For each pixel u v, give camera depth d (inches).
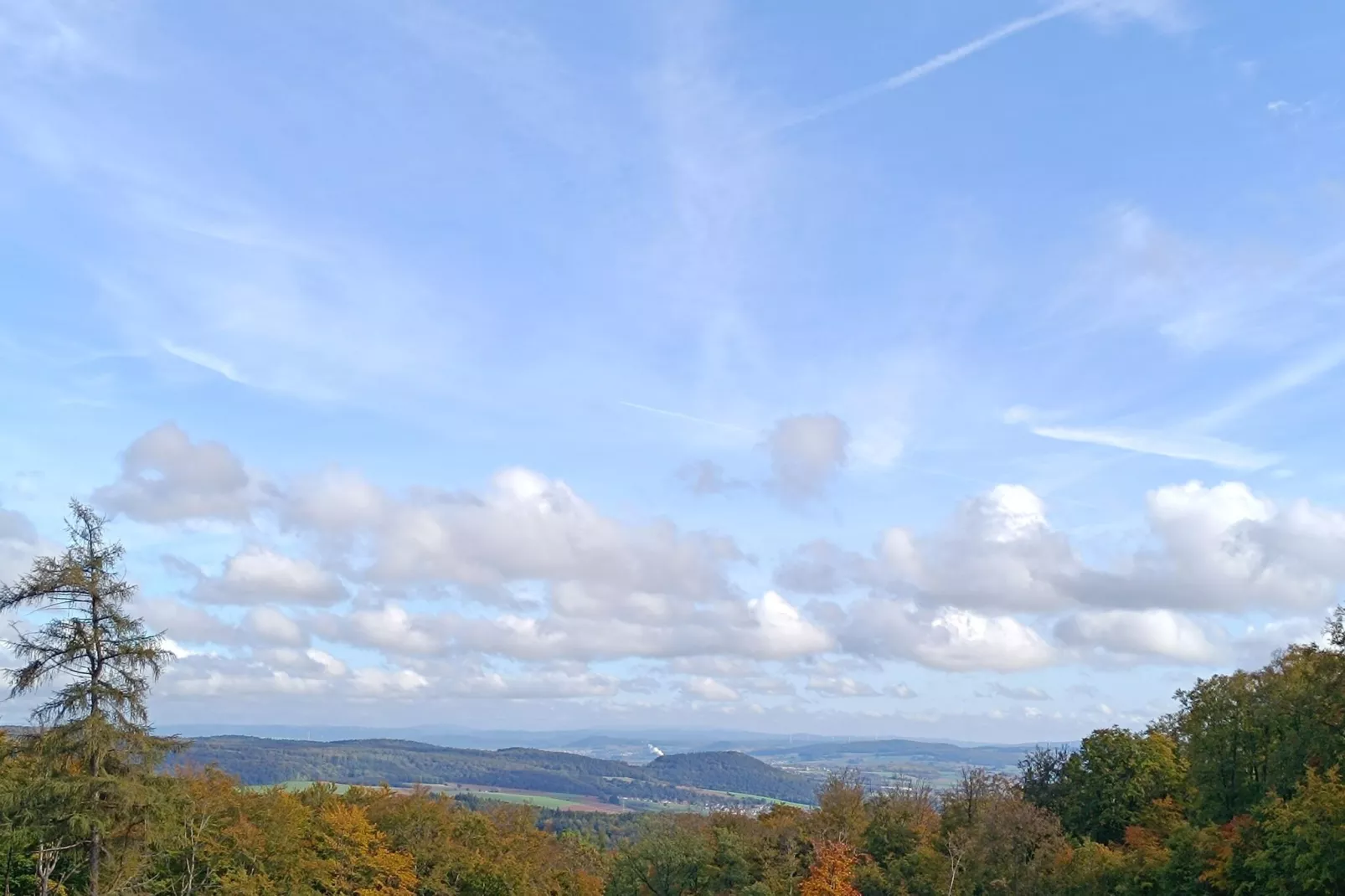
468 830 3558.1
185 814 2121.1
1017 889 2989.7
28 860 1913.1
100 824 1592.0
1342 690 2479.1
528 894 3299.7
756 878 3403.1
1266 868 2231.8
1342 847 2033.7
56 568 1605.6
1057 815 3624.5
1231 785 2886.3
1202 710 2967.5
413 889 3034.0
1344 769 2379.4
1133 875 2679.6
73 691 1596.9
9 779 1925.4
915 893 3221.0
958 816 3651.6
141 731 1675.7
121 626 1646.2
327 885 2810.0
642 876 3553.2
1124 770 3673.7
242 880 2466.8
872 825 3821.4
